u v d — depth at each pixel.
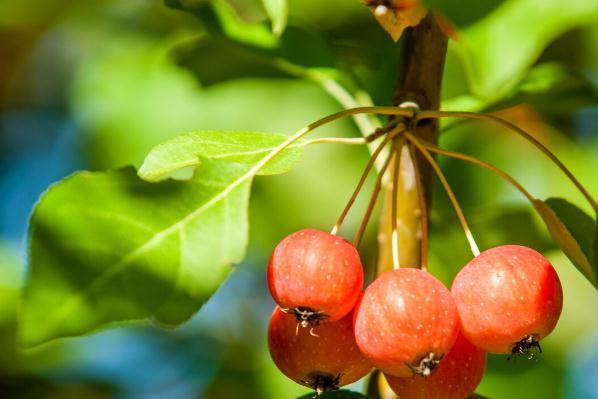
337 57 0.48
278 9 0.36
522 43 0.39
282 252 0.37
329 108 0.60
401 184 0.41
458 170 0.58
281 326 0.38
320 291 0.37
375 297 0.37
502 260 0.37
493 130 0.59
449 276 0.52
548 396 0.61
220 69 0.51
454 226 0.51
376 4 0.38
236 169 0.37
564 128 0.60
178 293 0.36
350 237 0.61
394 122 0.40
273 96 0.60
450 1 0.38
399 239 0.41
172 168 0.38
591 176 0.60
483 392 0.59
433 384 0.38
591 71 0.57
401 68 0.41
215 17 0.48
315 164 0.61
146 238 0.36
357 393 0.41
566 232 0.39
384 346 0.37
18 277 0.61
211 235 0.37
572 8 0.39
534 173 0.60
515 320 0.37
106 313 0.35
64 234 0.36
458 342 0.38
